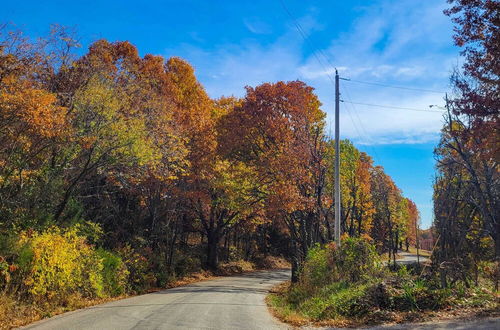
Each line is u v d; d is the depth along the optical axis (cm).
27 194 1747
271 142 2653
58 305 1403
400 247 11319
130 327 994
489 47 1079
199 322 1080
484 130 1151
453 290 1220
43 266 1359
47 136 1556
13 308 1180
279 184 2503
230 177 2917
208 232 3919
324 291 1571
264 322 1130
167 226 3094
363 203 4603
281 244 6469
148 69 2900
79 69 1967
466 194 2052
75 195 2225
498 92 1132
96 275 1739
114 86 2088
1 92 1375
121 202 3083
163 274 2573
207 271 3653
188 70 3338
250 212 3272
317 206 2612
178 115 2772
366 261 1664
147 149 1981
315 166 2611
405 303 1146
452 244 1922
